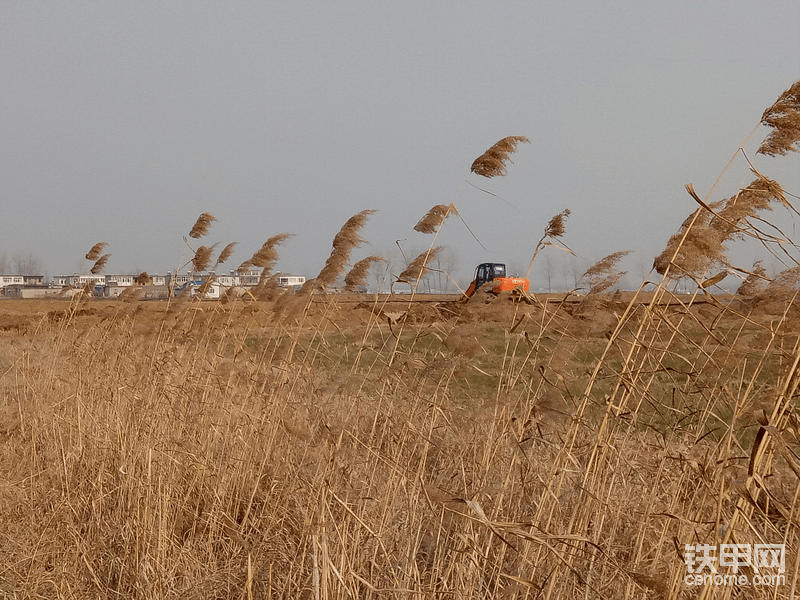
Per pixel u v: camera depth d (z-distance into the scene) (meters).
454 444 7.45
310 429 7.57
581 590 5.25
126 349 11.65
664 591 4.54
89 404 10.65
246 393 9.30
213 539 7.72
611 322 5.71
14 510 8.27
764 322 5.05
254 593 6.51
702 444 6.34
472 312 6.75
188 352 10.74
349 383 7.57
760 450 3.89
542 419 5.53
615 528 5.49
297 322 8.93
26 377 12.74
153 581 6.73
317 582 5.46
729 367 5.30
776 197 4.48
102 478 8.77
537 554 5.24
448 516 6.33
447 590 5.41
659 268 4.92
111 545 7.61
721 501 4.26
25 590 6.62
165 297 12.94
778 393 4.12
